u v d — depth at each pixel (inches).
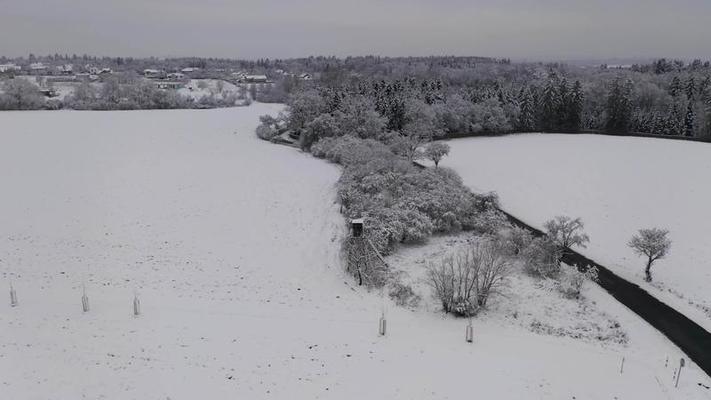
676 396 895.7
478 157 2947.8
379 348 1026.7
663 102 4397.1
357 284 1339.8
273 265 1449.3
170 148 2896.2
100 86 5561.0
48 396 829.2
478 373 947.3
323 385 900.0
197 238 1637.6
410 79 4788.4
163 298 1222.3
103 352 970.1
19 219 1734.7
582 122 4212.6
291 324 1117.1
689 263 1529.3
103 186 2139.5
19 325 1058.7
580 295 1290.6
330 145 2810.0
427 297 1258.0
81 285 1283.2
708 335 1120.8
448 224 1717.5
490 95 4040.4
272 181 2290.8
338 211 1882.4
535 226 1813.5
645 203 2070.6
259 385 892.0
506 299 1247.5
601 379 937.5
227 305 1200.2
